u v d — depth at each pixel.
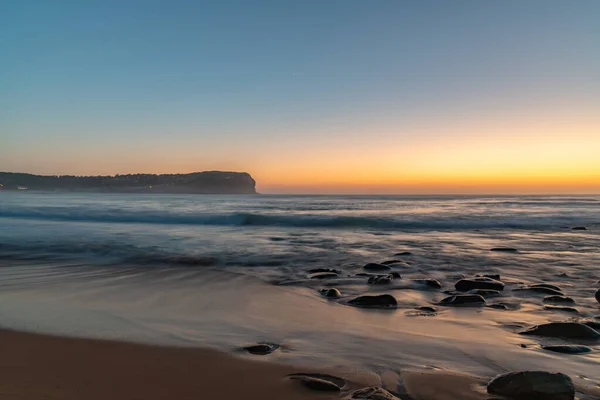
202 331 4.77
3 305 5.86
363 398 3.01
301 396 3.13
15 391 3.15
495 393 3.14
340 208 33.56
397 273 8.30
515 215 25.38
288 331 4.80
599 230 18.44
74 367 3.67
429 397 3.12
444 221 21.05
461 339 4.50
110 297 6.42
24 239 13.15
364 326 5.02
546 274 8.68
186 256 10.50
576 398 3.06
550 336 4.54
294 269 9.03
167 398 3.09
